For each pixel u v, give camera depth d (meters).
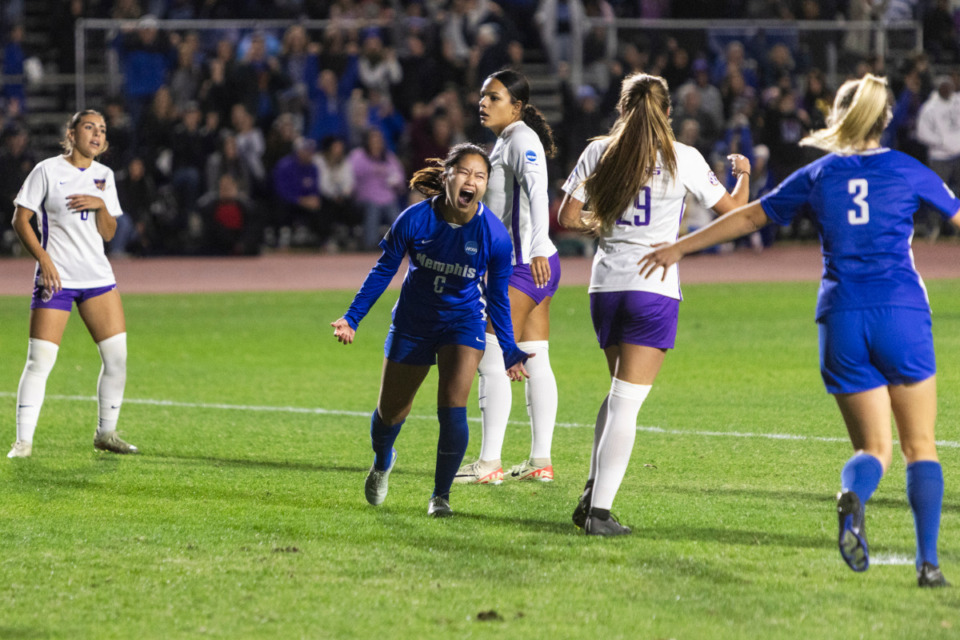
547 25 91.12
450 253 20.42
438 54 84.50
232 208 78.81
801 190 17.41
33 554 18.89
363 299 20.92
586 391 36.09
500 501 22.92
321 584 17.33
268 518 21.39
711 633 15.26
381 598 16.67
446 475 21.39
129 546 19.36
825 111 19.14
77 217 26.95
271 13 89.00
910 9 95.94
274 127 79.88
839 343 16.92
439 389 21.16
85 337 49.25
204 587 17.19
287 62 83.25
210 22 84.50
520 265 24.67
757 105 83.19
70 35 90.62
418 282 20.78
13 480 24.72
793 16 92.62
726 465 25.77
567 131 80.88
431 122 79.06
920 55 84.44
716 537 19.94
